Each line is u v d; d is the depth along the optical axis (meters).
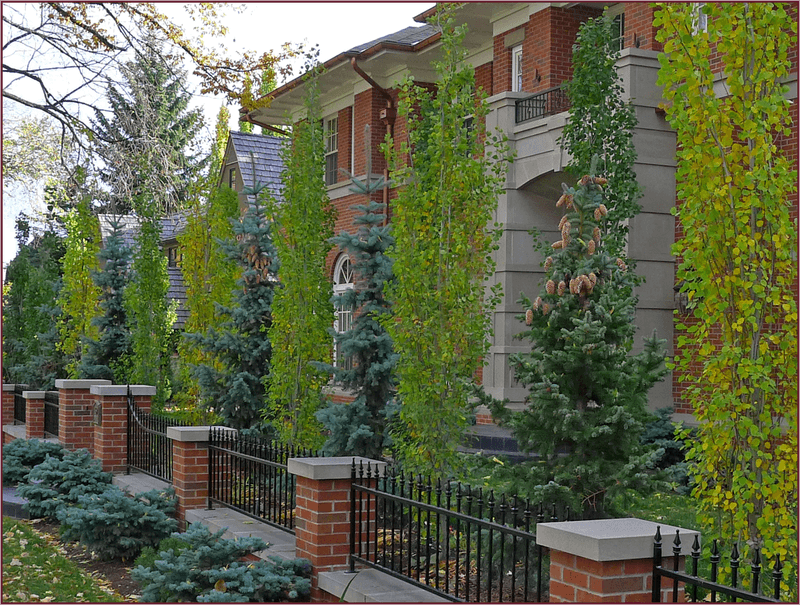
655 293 13.64
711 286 5.74
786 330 5.64
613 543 4.27
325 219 11.22
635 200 12.34
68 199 20.88
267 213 10.89
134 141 17.23
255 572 6.90
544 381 6.76
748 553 5.59
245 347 12.70
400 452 8.48
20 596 7.79
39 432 17.36
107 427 13.61
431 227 8.01
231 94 17.44
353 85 22.58
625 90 13.58
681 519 9.01
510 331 15.71
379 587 6.46
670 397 13.62
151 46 16.86
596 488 6.61
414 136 8.60
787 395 5.63
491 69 18.80
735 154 5.71
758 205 5.53
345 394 19.62
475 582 6.62
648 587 4.38
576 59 12.09
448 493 5.91
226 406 12.61
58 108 17.53
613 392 6.67
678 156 5.81
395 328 8.05
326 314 10.75
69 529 9.75
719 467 5.86
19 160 21.28
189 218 15.38
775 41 5.77
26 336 23.09
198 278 15.10
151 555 8.33
